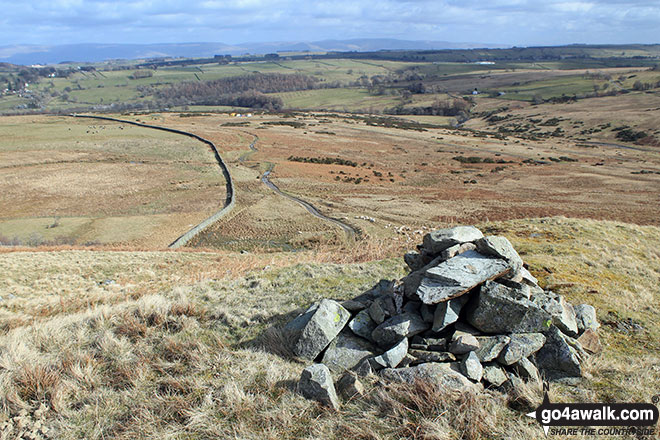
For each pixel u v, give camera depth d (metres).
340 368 6.45
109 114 162.25
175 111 188.62
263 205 54.56
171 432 5.19
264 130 126.69
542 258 12.55
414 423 5.17
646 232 18.03
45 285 17.97
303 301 9.64
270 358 6.93
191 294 10.91
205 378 6.31
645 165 84.75
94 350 7.14
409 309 7.14
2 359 6.69
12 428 5.27
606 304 9.05
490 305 6.48
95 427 5.30
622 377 6.18
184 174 71.50
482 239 7.51
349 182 69.75
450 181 71.50
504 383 5.94
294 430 5.21
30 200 54.28
